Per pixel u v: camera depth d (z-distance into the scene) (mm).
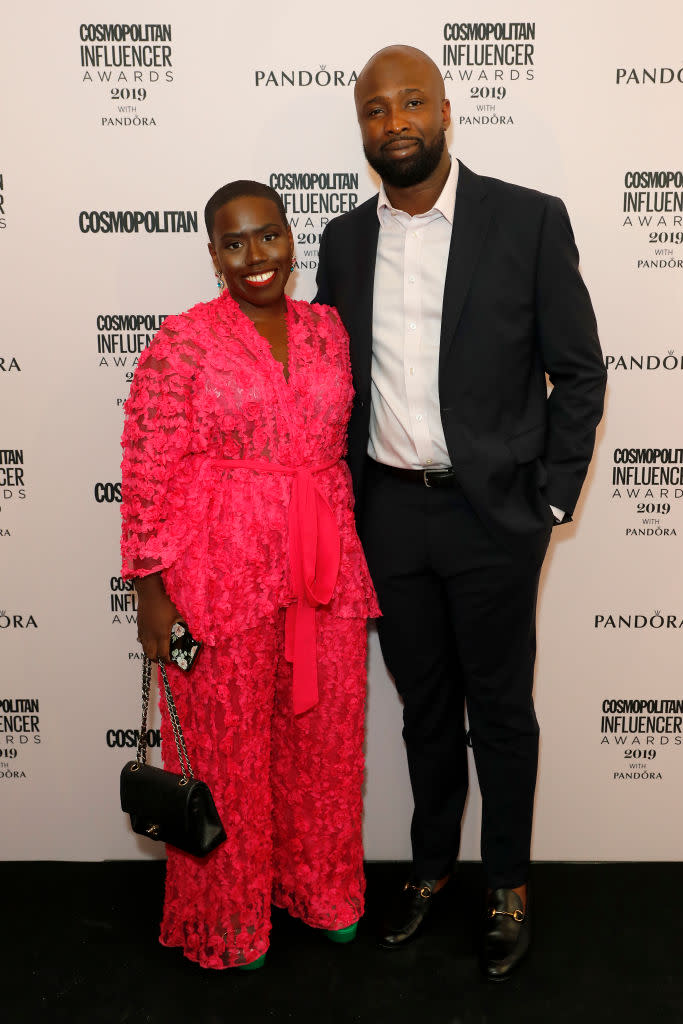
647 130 1935
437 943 1896
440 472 1692
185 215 1990
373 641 2158
